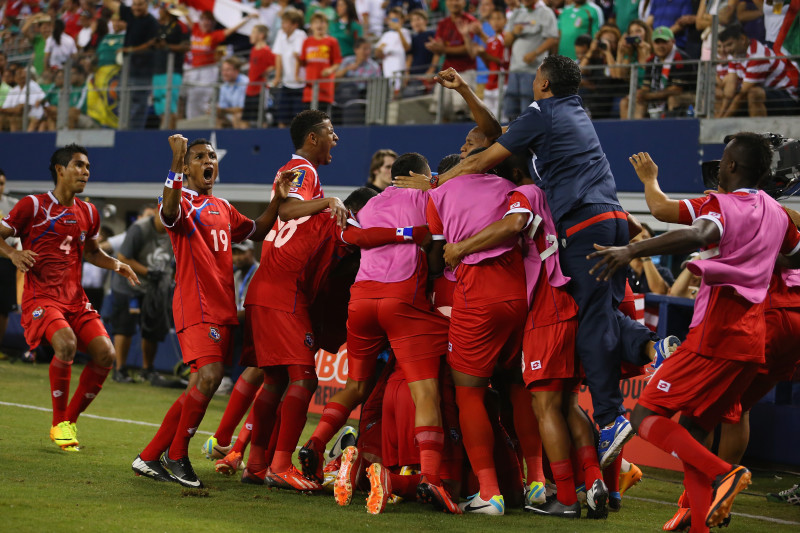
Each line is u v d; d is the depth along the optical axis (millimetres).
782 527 9180
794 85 18609
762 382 10281
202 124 28391
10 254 11352
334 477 9680
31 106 32000
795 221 9352
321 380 17031
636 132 20016
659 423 8062
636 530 8281
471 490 9641
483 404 9031
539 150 9070
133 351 23938
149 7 30531
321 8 27656
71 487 8914
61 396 11406
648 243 7516
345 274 10359
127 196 29219
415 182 9570
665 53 20062
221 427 10602
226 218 9922
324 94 25469
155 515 7801
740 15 19141
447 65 23484
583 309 8758
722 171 8328
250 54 28688
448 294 9531
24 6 34562
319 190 10039
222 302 9680
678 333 13953
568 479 8742
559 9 22219
